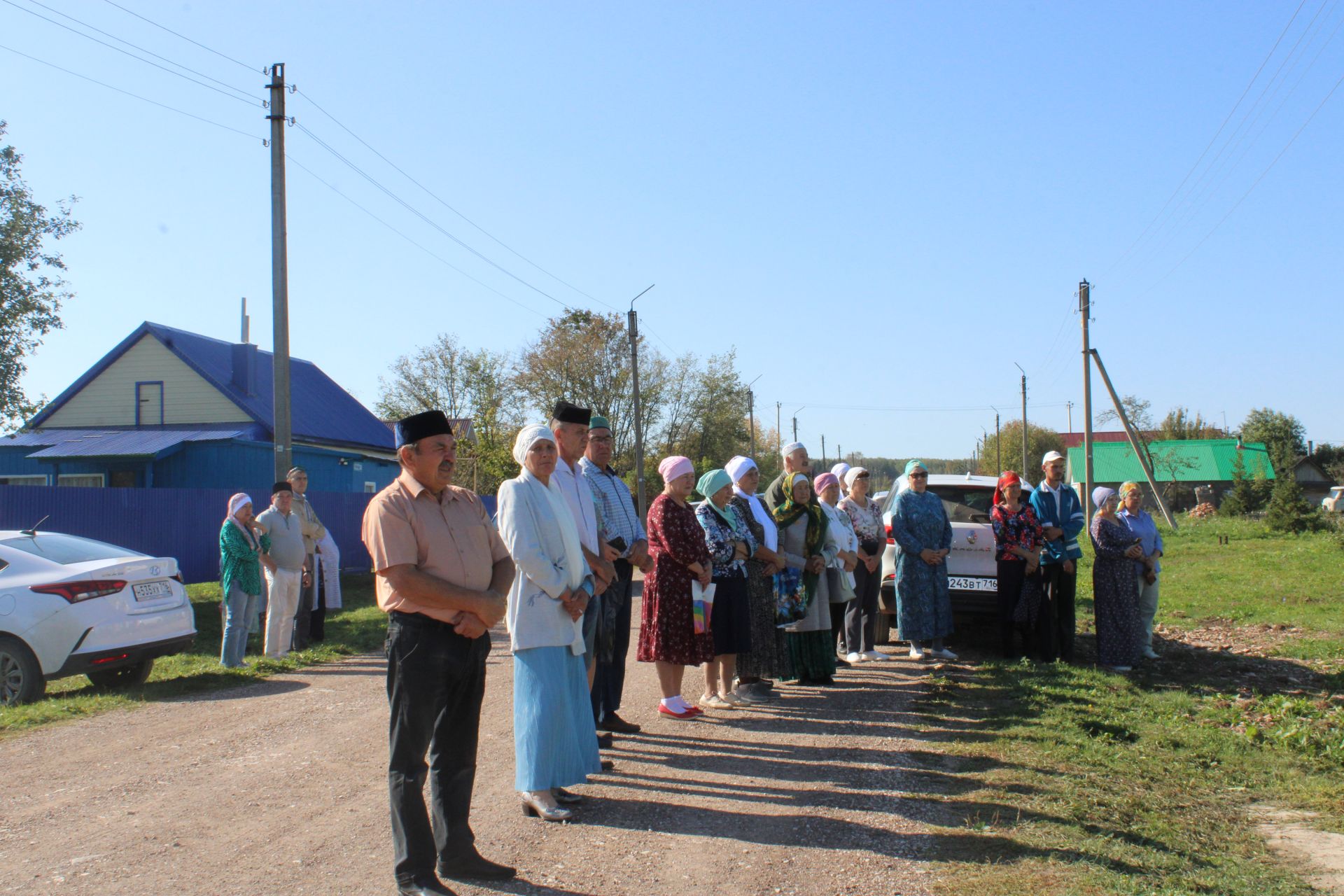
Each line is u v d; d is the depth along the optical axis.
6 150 24.97
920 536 9.30
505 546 4.27
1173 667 9.46
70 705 7.61
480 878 3.99
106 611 8.09
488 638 4.05
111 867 4.18
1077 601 14.07
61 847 4.44
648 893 3.89
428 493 3.94
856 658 9.62
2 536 8.48
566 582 4.78
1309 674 9.05
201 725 7.05
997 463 69.00
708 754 6.04
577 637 4.88
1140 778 5.55
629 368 42.97
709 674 7.52
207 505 18.11
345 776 5.67
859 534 9.70
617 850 4.36
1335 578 16.23
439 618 3.85
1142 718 7.02
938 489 11.00
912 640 9.35
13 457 25.67
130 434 25.31
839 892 3.89
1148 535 9.94
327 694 8.23
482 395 50.31
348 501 22.03
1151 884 3.88
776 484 8.59
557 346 42.06
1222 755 6.05
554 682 4.73
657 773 5.61
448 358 50.94
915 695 7.90
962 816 4.80
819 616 8.31
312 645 10.96
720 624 7.13
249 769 5.84
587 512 5.66
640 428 32.22
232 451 24.72
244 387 28.02
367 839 4.56
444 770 4.02
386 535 3.78
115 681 8.79
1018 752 6.03
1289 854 4.37
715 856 4.29
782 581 7.87
